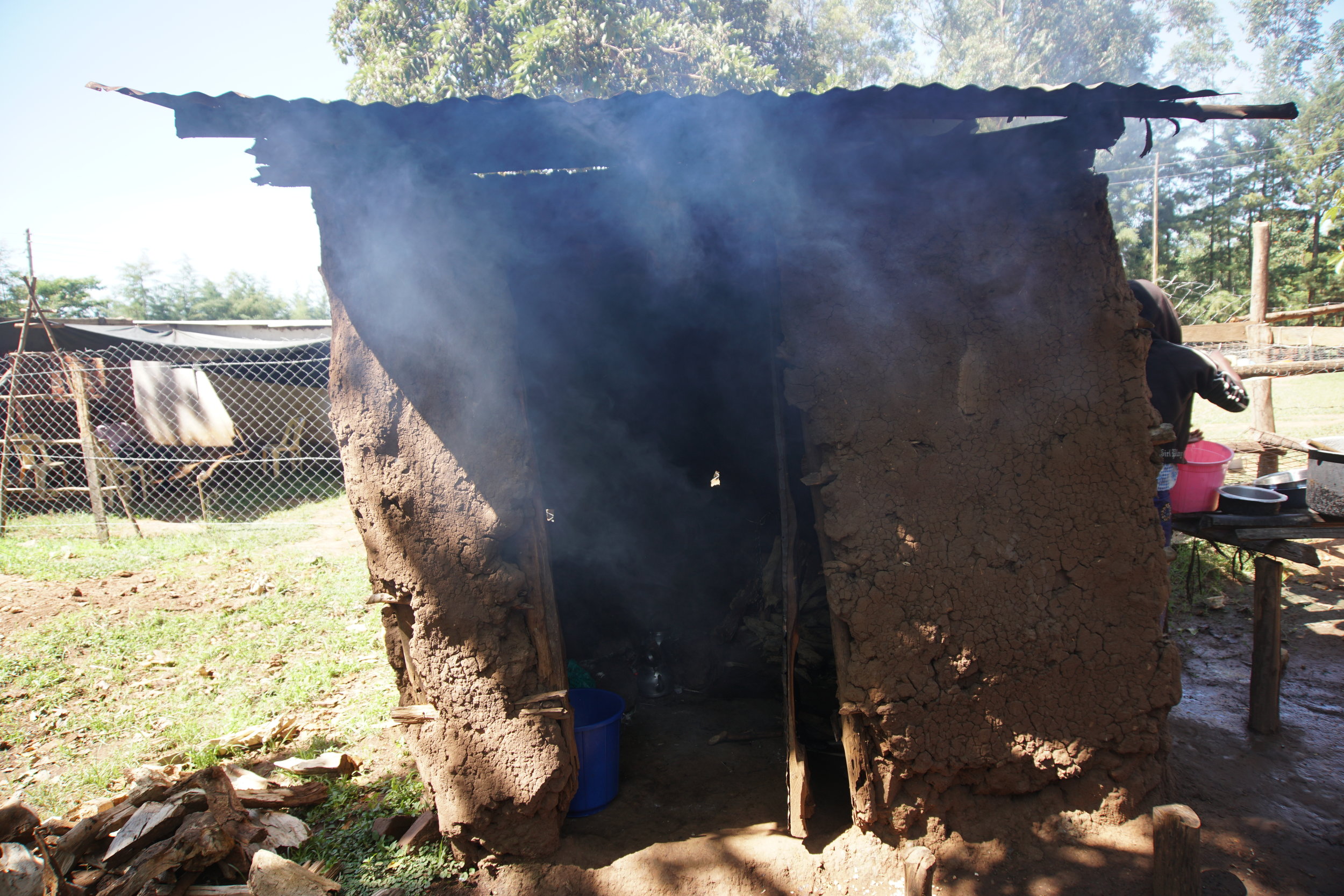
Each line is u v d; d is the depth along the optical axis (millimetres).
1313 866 3146
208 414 11867
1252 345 8992
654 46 12242
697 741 4469
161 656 6055
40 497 11586
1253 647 4258
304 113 2811
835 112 2941
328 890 2965
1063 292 3230
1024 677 3281
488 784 3234
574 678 4414
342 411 3279
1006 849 3289
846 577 3248
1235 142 35281
